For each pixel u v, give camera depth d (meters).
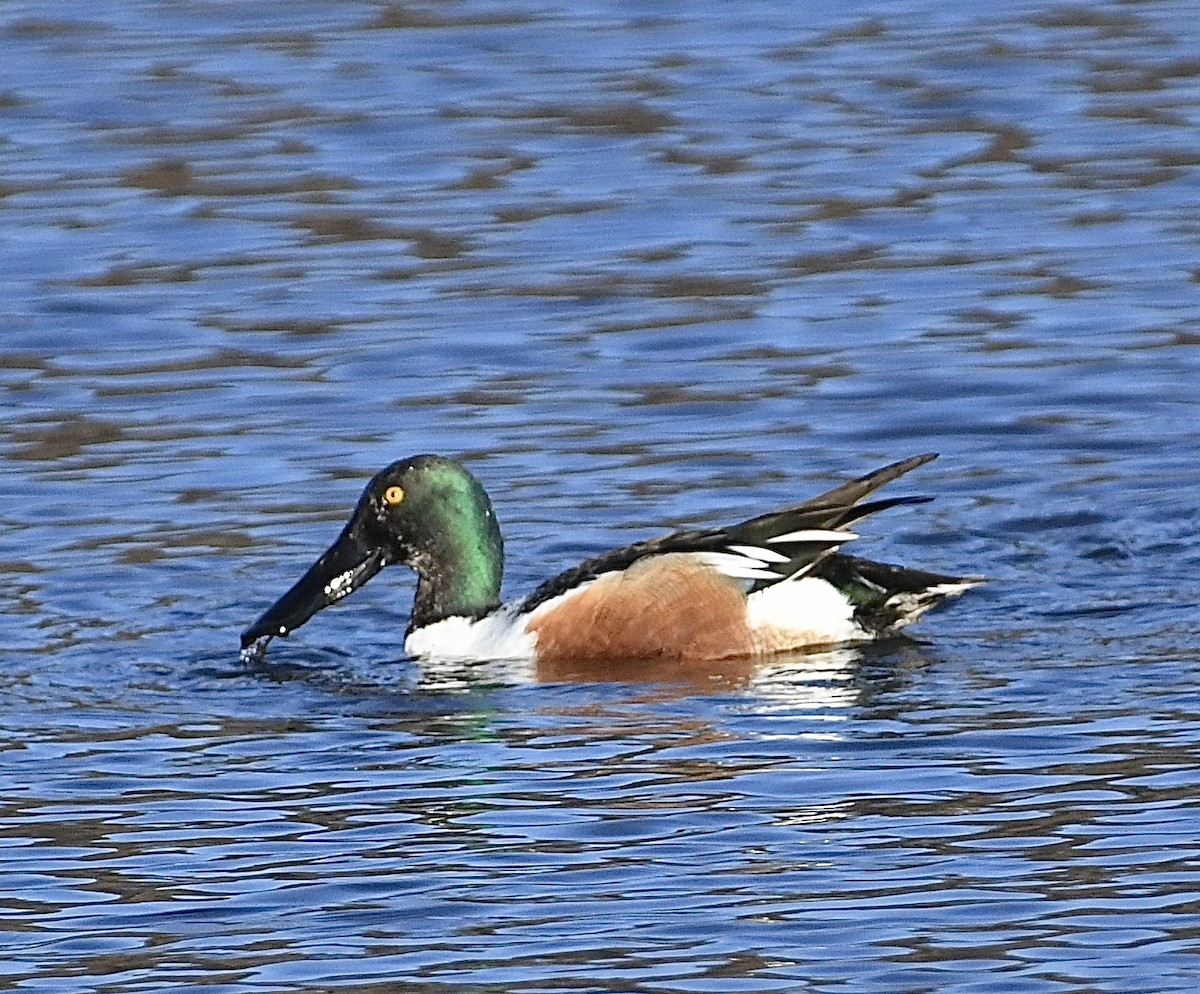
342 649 14.39
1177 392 18.34
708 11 29.30
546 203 23.05
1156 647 13.59
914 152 24.22
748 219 22.53
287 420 18.20
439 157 24.38
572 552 15.63
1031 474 16.94
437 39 28.19
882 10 29.25
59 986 9.36
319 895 10.21
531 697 13.16
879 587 14.02
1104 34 27.88
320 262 21.67
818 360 19.22
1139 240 21.73
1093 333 19.61
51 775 11.88
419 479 14.46
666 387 18.72
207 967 9.50
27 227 22.53
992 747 11.81
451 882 10.30
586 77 26.77
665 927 9.74
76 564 15.49
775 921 9.76
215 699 13.23
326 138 24.91
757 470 17.05
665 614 13.88
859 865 10.32
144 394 18.80
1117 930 9.52
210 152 24.55
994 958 9.32
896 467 14.20
